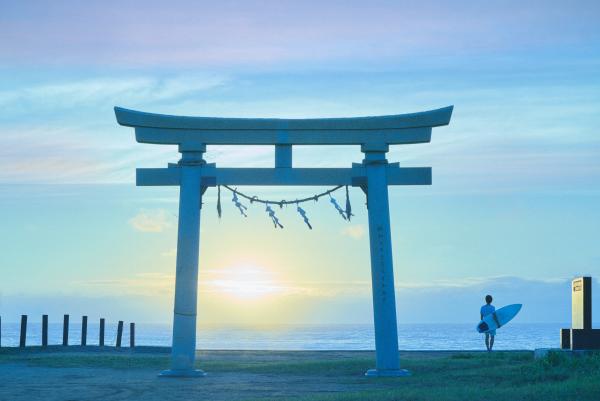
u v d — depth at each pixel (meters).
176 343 22.75
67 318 42.91
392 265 23.11
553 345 93.88
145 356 30.94
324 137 23.52
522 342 113.81
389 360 22.55
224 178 23.55
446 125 23.27
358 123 23.53
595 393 15.19
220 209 24.03
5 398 16.95
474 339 142.75
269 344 111.75
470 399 14.91
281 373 23.33
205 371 24.11
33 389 18.83
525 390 15.91
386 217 23.25
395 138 23.42
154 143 23.56
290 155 23.69
